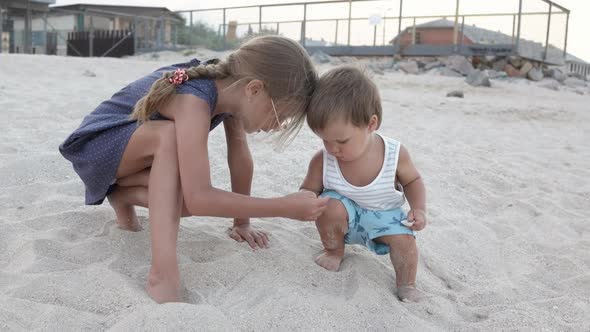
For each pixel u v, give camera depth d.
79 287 1.95
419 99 9.56
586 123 8.55
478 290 2.37
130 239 2.42
